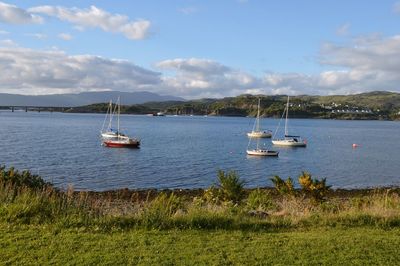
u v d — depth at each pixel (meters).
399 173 53.12
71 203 11.68
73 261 7.80
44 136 96.00
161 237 9.46
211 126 179.75
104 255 8.16
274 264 8.01
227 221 10.77
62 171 46.91
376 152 80.69
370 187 42.22
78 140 88.06
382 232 10.53
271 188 37.53
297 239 9.59
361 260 8.30
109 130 112.81
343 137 124.31
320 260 8.24
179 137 110.56
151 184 40.78
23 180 14.72
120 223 10.35
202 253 8.47
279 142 92.12
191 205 13.55
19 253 8.10
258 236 9.84
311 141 108.06
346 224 11.23
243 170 53.12
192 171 49.94
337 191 36.75
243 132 136.62
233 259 8.16
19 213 10.45
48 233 9.36
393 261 8.32
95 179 42.81
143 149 76.31
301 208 13.95
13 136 92.94
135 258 8.08
